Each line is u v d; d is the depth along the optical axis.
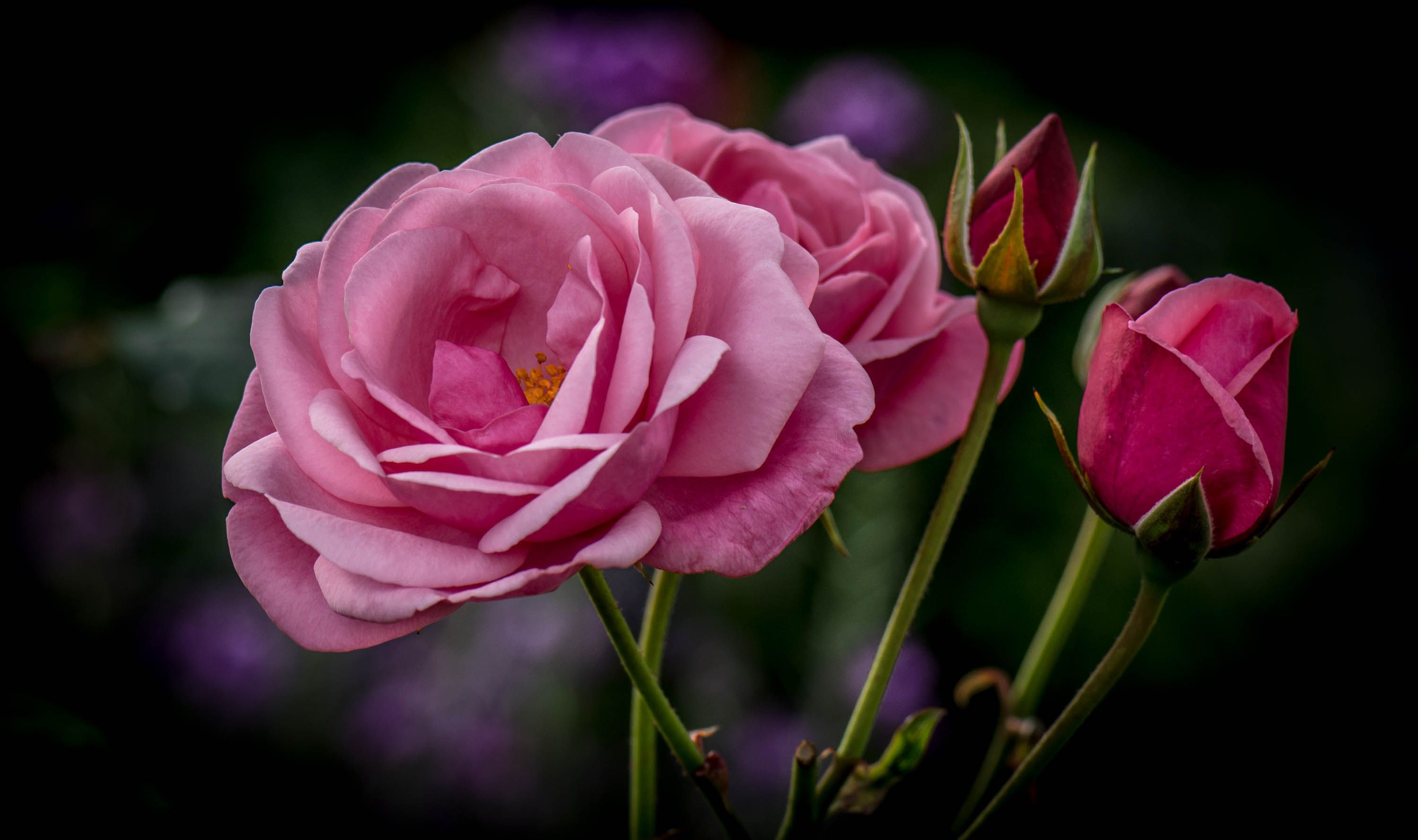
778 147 0.45
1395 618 1.01
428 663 0.87
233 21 1.21
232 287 0.60
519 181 0.40
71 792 0.44
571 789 0.84
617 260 0.40
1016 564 0.95
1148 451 0.41
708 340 0.39
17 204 0.69
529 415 0.39
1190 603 1.01
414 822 0.85
